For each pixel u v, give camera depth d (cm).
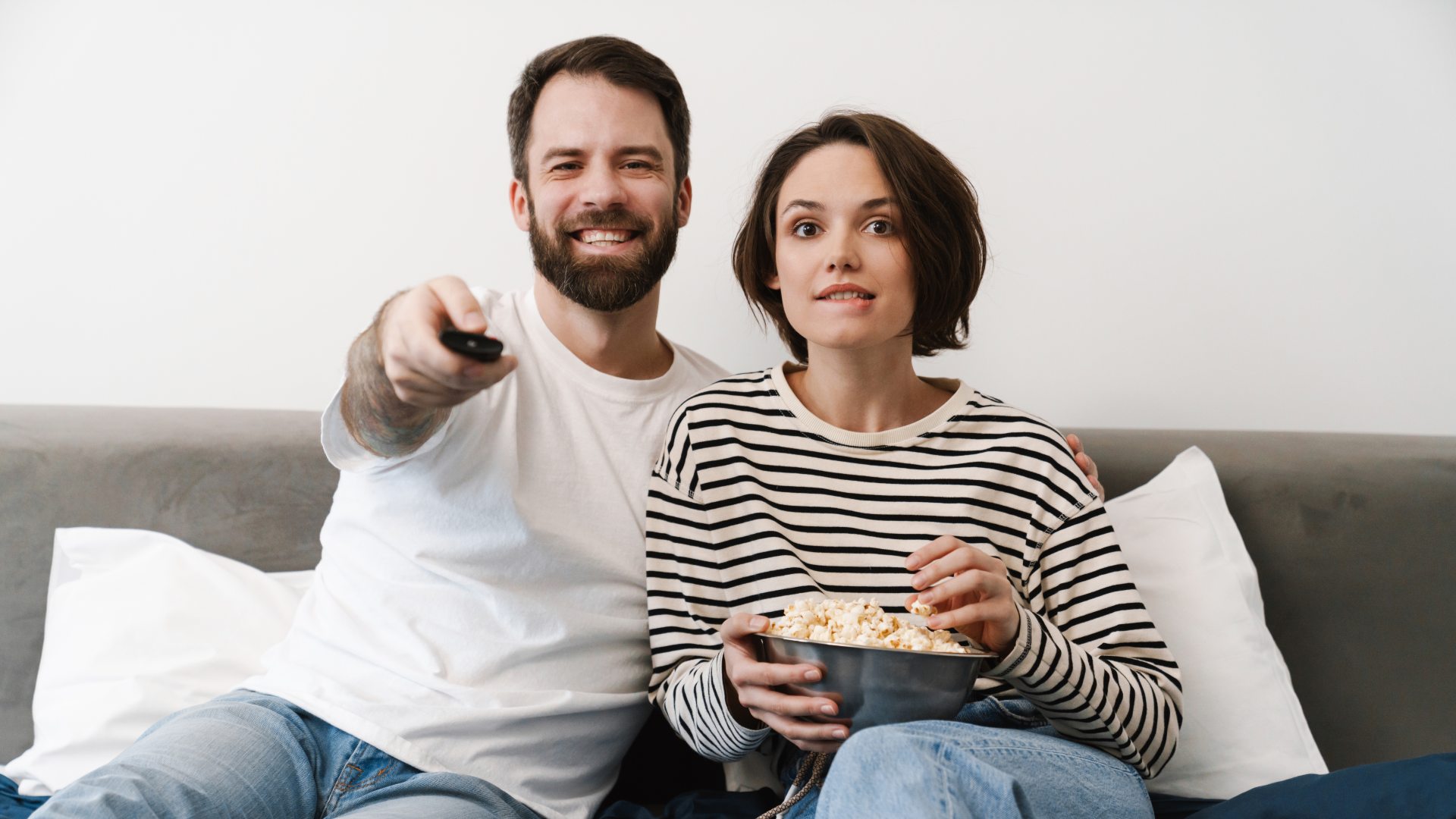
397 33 158
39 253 157
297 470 138
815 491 110
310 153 158
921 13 159
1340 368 157
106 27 156
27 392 158
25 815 112
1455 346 156
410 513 106
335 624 107
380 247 159
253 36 157
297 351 159
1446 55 155
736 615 91
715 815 108
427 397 80
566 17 159
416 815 87
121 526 134
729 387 119
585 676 110
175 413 144
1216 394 158
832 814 74
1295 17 156
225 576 129
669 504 113
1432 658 131
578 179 116
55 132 156
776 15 159
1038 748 85
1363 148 156
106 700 119
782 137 159
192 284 158
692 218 160
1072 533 106
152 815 83
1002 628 89
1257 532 134
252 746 95
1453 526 133
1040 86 158
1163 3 157
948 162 112
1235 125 157
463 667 104
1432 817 77
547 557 108
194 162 158
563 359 119
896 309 107
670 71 123
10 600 131
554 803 105
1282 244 157
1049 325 159
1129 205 158
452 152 159
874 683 82
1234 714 119
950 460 110
